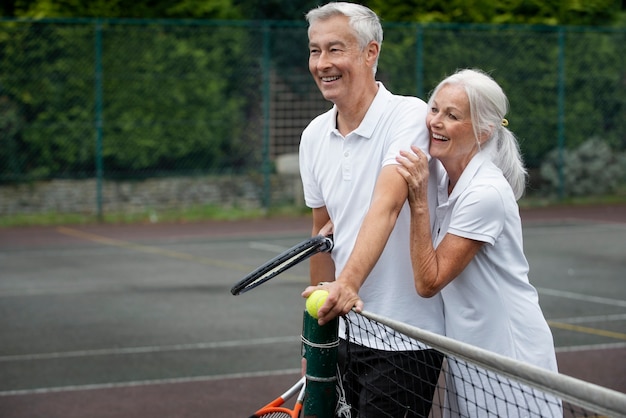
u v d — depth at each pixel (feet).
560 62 69.77
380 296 13.23
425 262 12.00
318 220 14.69
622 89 72.69
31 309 34.27
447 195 13.01
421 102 13.34
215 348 28.25
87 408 22.54
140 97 63.57
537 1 72.18
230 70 65.72
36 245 52.06
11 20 59.82
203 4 66.28
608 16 75.00
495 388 12.05
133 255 48.01
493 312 12.35
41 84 61.67
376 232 11.77
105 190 63.82
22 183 62.49
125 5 64.54
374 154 13.23
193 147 65.26
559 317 32.35
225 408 22.43
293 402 22.74
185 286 38.81
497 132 12.55
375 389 13.17
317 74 13.26
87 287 38.75
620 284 38.88
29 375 25.52
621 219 62.90
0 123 61.21
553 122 70.95
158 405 22.72
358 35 12.97
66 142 62.39
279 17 73.05
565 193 72.08
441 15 69.82
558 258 46.01
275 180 67.21
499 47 68.80
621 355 26.76
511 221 12.24
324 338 11.18
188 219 64.13
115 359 27.12
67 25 61.82
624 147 73.72
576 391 8.39
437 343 10.07
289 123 67.10
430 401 13.29
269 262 11.93
